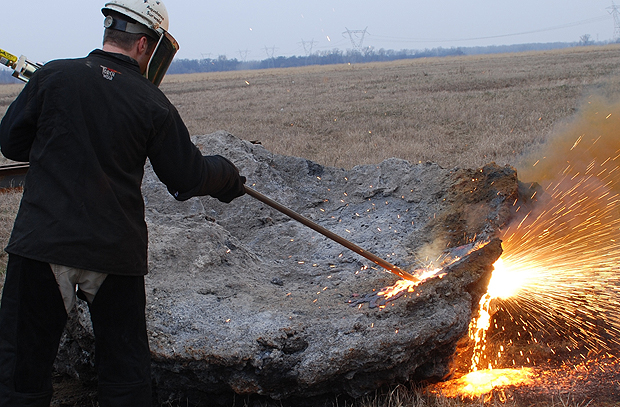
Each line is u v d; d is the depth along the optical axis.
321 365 2.79
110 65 2.35
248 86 36.22
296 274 4.20
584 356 3.53
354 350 2.81
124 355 2.40
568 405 2.93
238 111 20.67
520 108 15.08
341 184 5.74
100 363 2.42
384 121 14.91
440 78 30.50
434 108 16.89
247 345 2.85
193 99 27.89
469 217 4.35
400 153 10.18
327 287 3.86
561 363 3.47
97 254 2.19
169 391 3.02
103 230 2.21
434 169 5.13
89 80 2.26
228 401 3.04
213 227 4.33
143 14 2.45
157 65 2.60
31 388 2.28
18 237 2.18
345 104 20.52
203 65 131.00
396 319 2.98
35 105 2.25
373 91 25.48
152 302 3.26
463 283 3.16
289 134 13.75
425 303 3.05
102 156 2.22
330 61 134.25
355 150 10.77
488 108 15.63
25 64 2.79
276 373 2.83
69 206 2.16
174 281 3.58
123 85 2.31
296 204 5.43
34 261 2.18
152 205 5.09
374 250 4.44
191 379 2.96
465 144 10.82
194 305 3.27
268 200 2.90
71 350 3.31
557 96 17.02
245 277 3.93
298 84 35.03
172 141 2.40
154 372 2.95
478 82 25.77
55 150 2.19
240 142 6.00
